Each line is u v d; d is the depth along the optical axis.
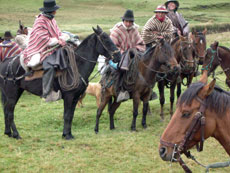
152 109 9.32
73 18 36.22
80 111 9.27
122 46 7.50
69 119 6.79
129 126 7.95
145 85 7.19
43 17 6.37
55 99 6.51
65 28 25.42
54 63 6.18
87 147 6.32
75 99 6.86
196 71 8.98
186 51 8.05
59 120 8.39
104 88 7.38
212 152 6.21
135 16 37.69
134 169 5.44
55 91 6.49
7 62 6.65
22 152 6.05
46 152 6.07
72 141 6.66
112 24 32.16
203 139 3.32
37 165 5.50
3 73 6.62
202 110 3.33
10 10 38.56
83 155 5.96
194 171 5.38
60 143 6.50
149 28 8.38
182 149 3.37
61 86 6.43
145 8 45.19
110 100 8.16
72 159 5.77
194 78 12.65
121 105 9.73
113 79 7.17
